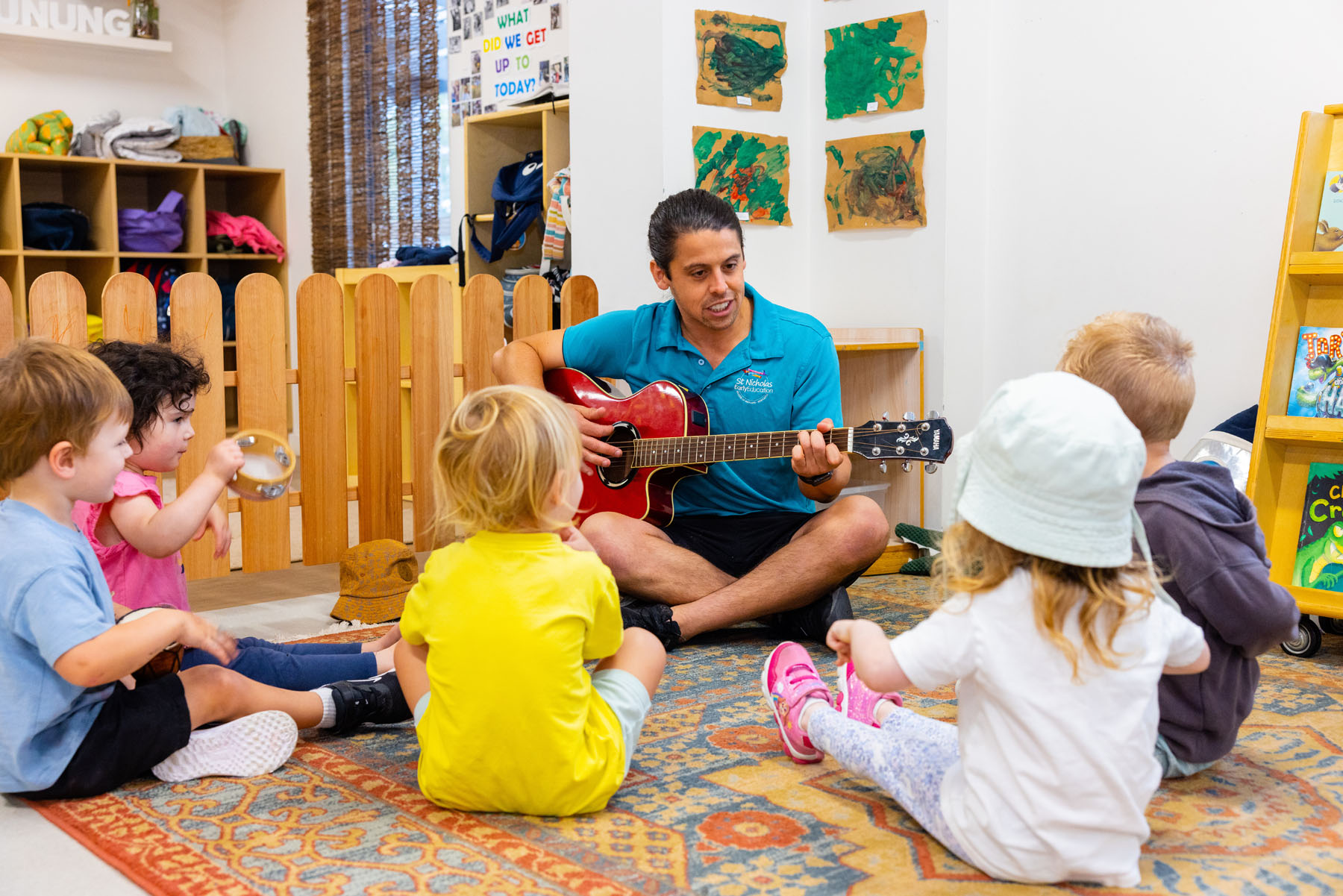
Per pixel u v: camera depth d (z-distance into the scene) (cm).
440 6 494
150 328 262
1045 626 119
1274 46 268
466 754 141
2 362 143
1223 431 255
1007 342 326
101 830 143
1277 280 235
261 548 281
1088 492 116
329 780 160
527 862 132
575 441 143
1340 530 226
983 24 320
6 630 146
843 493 327
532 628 137
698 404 237
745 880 127
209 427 271
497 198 416
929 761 139
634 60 324
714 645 233
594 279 347
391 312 296
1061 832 121
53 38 588
